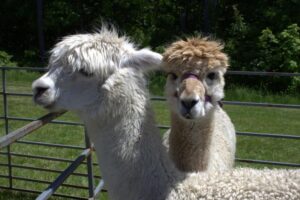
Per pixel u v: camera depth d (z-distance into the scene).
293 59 5.84
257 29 6.71
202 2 7.58
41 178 2.46
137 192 1.13
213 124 1.37
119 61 1.16
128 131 1.14
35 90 1.16
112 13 7.63
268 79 5.88
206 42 1.31
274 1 6.81
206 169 1.37
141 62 1.17
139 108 1.15
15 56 8.00
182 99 1.24
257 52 6.22
